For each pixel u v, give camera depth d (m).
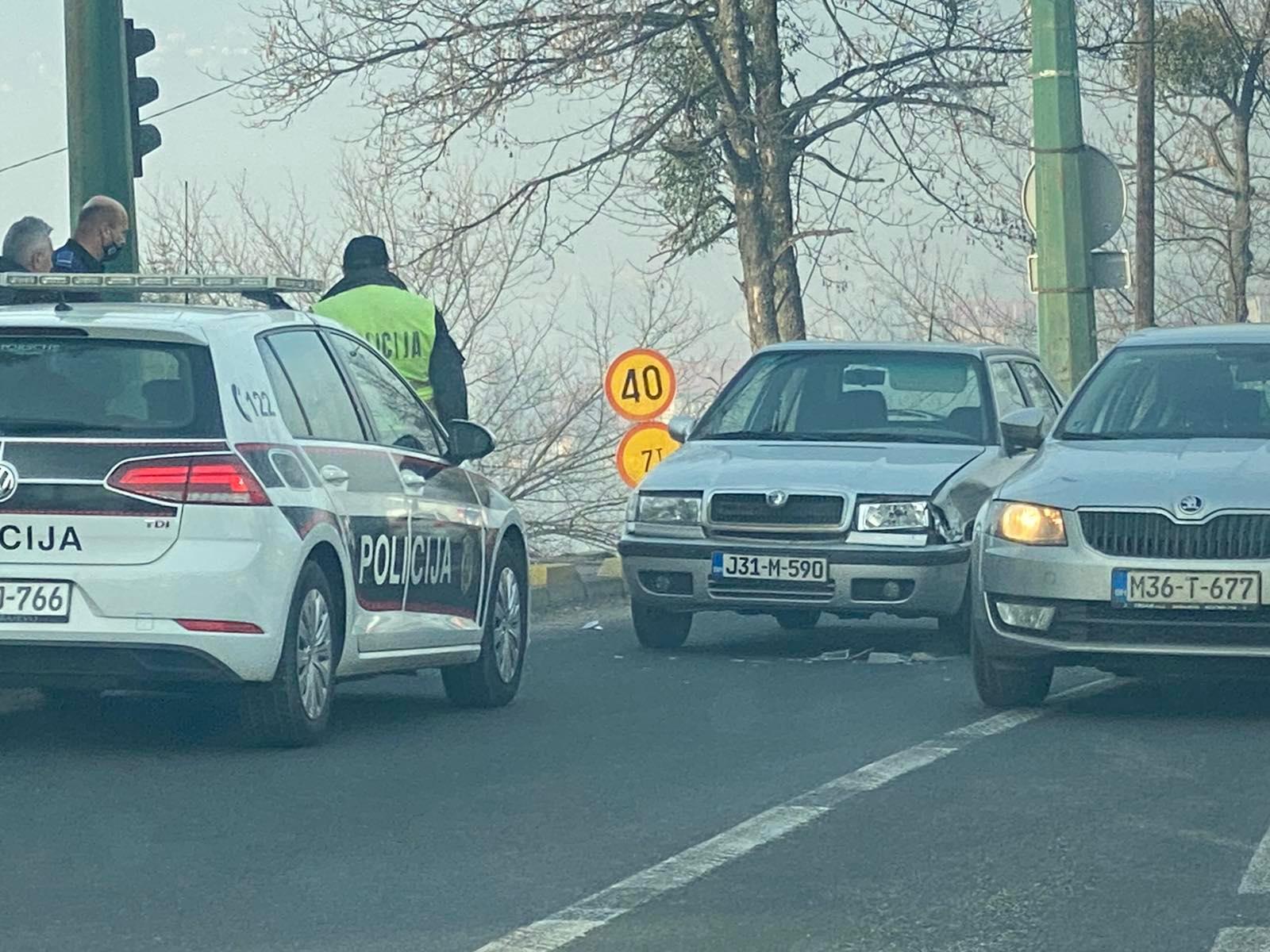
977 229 26.56
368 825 7.23
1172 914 5.97
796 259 26.81
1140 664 9.75
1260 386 11.19
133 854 6.74
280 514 8.62
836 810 7.51
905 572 12.62
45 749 8.84
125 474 8.41
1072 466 10.25
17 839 6.96
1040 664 9.98
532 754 8.80
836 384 14.32
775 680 11.57
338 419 9.50
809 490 12.78
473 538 10.45
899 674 11.86
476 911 6.00
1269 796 7.80
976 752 8.81
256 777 8.17
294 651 8.74
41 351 8.68
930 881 6.38
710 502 12.91
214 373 8.67
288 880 6.39
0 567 8.39
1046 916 5.94
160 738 9.20
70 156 12.80
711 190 27.23
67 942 5.63
